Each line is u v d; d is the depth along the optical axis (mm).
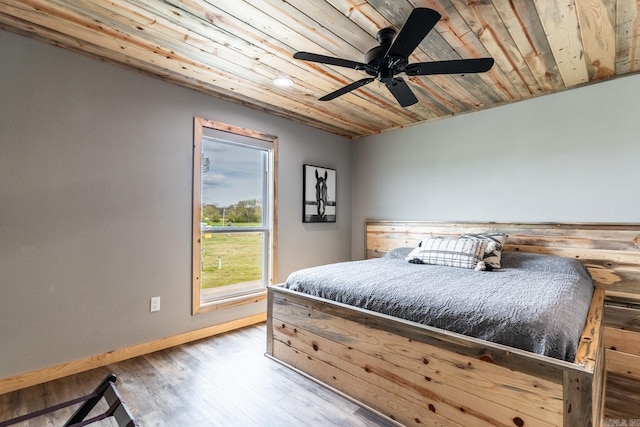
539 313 1496
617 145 2668
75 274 2346
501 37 2094
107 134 2500
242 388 2150
